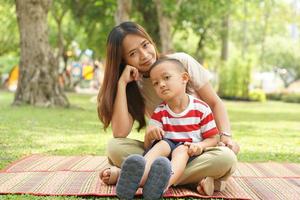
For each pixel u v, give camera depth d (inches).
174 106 133.0
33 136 259.6
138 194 123.2
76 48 1262.3
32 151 209.0
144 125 147.9
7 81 1352.1
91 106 566.9
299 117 542.6
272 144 262.8
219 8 756.6
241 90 1034.1
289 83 1788.9
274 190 136.9
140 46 136.6
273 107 801.6
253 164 184.4
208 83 145.4
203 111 132.9
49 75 477.7
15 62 1318.9
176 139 131.6
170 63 131.6
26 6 466.6
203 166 128.0
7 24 1161.4
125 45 136.5
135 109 143.8
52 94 478.6
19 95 478.0
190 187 134.6
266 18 1353.3
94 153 207.3
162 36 666.8
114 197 123.5
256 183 146.5
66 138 258.2
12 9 1063.6
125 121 139.1
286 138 299.4
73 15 816.3
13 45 1236.5
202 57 1089.4
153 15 783.1
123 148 137.3
